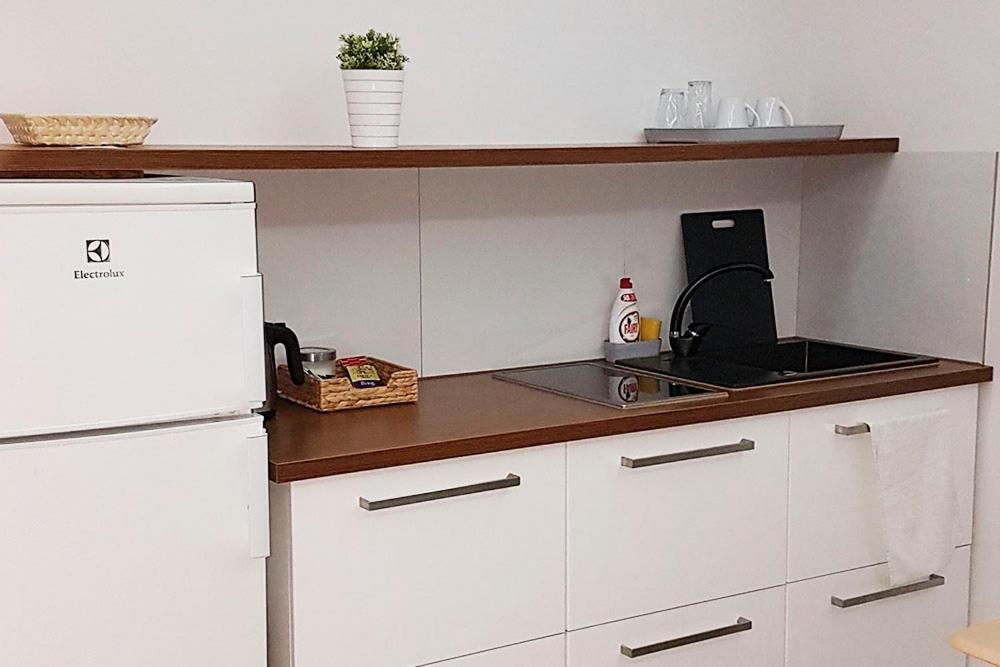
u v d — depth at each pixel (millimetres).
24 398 1830
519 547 2342
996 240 2918
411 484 2207
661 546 2521
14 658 1869
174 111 2506
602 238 3072
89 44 2412
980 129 2938
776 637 2721
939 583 2936
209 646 2021
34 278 1815
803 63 3338
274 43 2592
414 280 2818
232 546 2020
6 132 2330
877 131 3176
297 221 2654
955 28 2967
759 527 2656
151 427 1952
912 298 3121
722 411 2537
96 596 1918
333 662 2162
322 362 2561
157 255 1906
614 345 3055
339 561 2145
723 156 2809
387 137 2447
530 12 2895
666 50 3104
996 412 2965
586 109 3004
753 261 3289
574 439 2361
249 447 2000
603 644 2471
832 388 2705
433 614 2258
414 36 2754
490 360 2949
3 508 1833
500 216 2912
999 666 1643
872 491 2824
